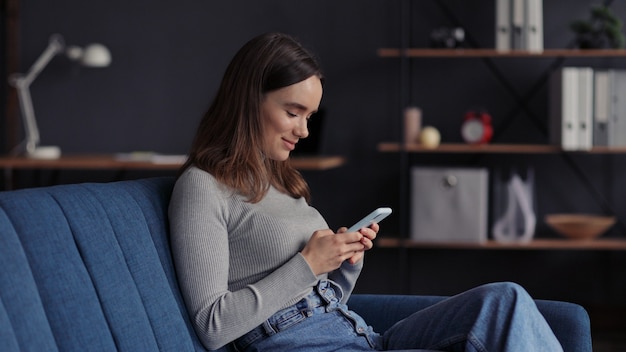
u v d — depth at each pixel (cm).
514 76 450
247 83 193
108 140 467
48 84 466
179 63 463
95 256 151
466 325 178
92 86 466
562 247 421
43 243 139
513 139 450
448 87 452
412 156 457
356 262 203
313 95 195
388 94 455
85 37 465
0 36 466
